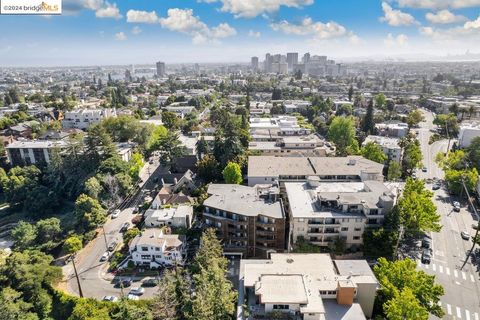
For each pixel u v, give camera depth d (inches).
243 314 2011.6
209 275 2386.8
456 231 3538.4
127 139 6471.5
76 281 3157.0
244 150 5196.9
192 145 6028.5
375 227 3048.7
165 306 2324.1
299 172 4202.8
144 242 3240.7
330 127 6530.5
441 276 2874.0
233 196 3622.0
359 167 4303.6
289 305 1958.7
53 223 3934.5
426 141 6692.9
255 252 3319.4
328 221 3048.7
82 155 5152.6
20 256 3046.3
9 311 2573.8
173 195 4141.2
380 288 2297.0
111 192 4456.2
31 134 6806.1
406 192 3604.8
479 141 5128.0
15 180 5054.1
